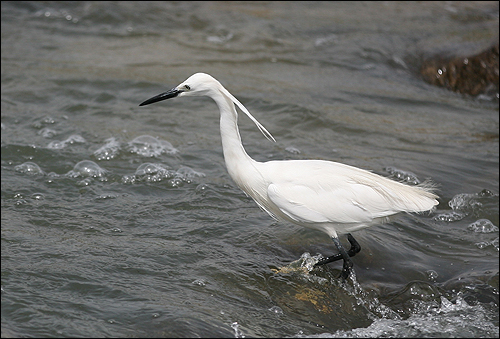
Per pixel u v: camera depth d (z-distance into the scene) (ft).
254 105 49.98
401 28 76.89
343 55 67.15
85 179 35.63
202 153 40.57
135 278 25.55
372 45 70.38
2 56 57.06
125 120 45.37
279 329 23.31
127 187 35.09
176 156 39.70
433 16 83.05
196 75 26.99
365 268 29.22
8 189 33.58
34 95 48.49
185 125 45.37
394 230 33.22
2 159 37.40
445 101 57.26
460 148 45.06
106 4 75.31
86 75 53.78
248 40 70.03
